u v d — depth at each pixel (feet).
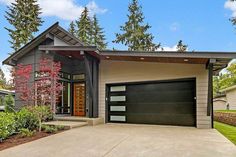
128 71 35.22
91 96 35.37
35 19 85.81
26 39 82.84
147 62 33.83
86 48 31.40
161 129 27.94
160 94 32.86
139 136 22.85
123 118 35.40
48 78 30.86
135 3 87.40
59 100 37.88
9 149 18.02
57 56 36.70
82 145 18.98
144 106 33.86
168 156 15.60
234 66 77.66
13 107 41.91
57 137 22.49
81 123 30.89
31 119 26.27
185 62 30.19
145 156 15.62
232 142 20.40
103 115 36.40
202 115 29.30
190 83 30.89
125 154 16.15
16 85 33.14
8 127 22.15
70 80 40.52
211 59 25.20
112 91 36.76
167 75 32.14
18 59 40.86
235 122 36.81
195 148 17.74
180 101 31.35
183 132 25.49
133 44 84.99
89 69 34.12
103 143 19.67
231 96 68.80
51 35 38.40
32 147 18.52
